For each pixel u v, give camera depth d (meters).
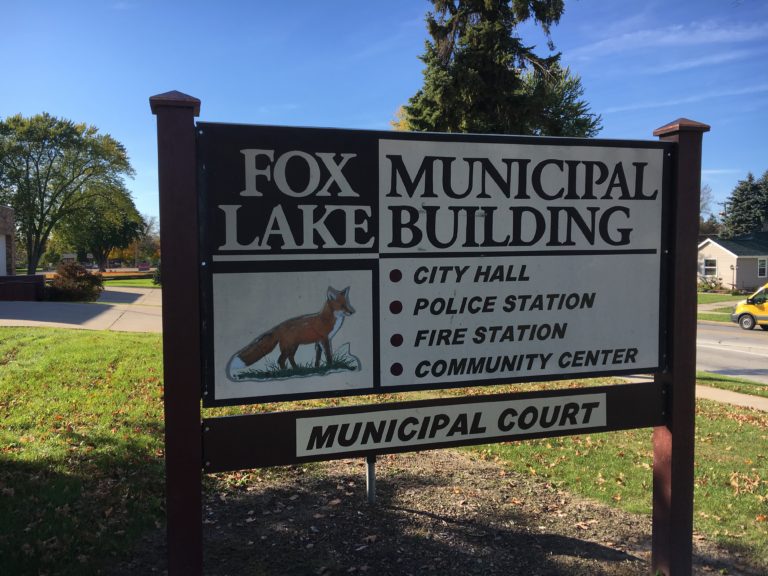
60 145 51.41
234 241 2.96
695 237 3.63
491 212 3.36
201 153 2.92
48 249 75.31
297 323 3.07
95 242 82.38
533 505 4.84
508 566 3.84
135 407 6.75
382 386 3.23
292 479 5.24
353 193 3.13
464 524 4.44
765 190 57.88
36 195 51.97
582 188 3.50
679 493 3.62
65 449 5.28
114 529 4.04
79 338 11.02
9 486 4.48
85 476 4.79
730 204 60.97
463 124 12.71
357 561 3.85
